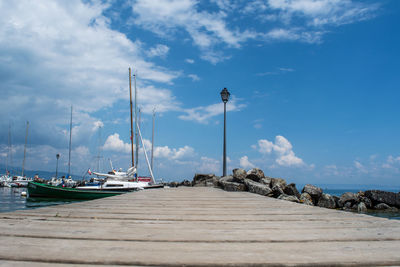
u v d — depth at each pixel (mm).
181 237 2260
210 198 6676
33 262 1545
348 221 3248
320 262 1579
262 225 2949
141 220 3199
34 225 2688
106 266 1504
